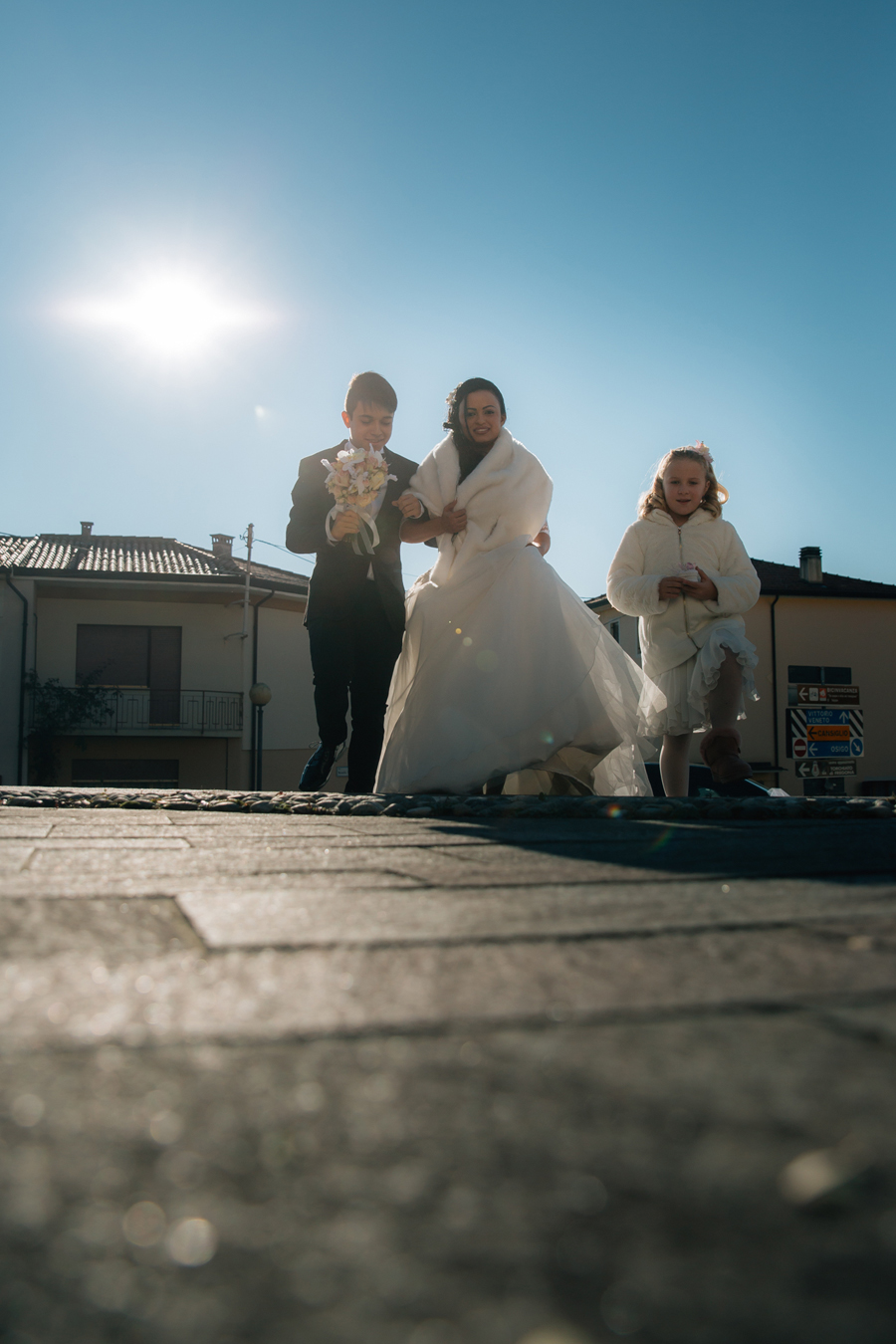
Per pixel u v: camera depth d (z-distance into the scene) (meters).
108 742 25.50
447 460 4.66
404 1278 0.41
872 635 27.39
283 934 1.17
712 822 3.03
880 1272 0.41
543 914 1.31
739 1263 0.42
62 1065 0.68
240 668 25.84
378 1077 0.65
